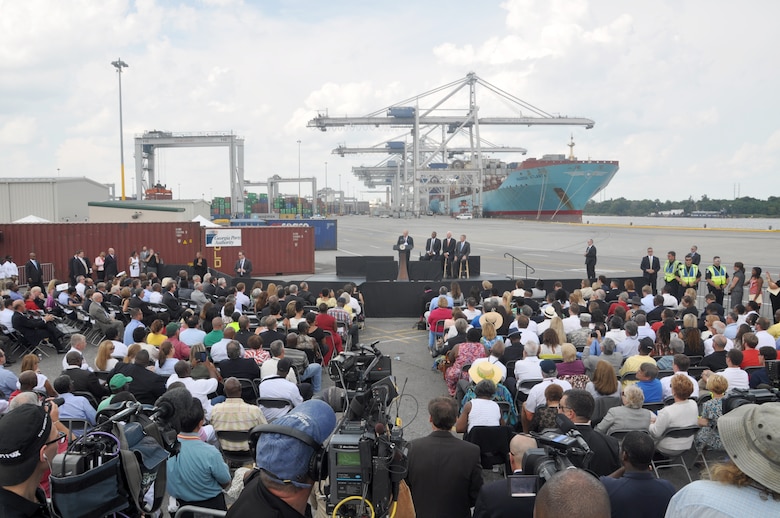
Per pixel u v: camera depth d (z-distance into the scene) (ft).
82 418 22.39
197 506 15.72
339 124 399.03
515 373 28.40
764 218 615.16
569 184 349.00
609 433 21.18
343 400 12.46
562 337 33.76
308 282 71.36
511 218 404.16
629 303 51.80
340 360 15.52
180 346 33.50
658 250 141.59
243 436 21.13
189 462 15.72
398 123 405.39
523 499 12.66
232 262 104.99
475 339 31.71
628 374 27.78
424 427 30.30
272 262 107.14
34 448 8.48
